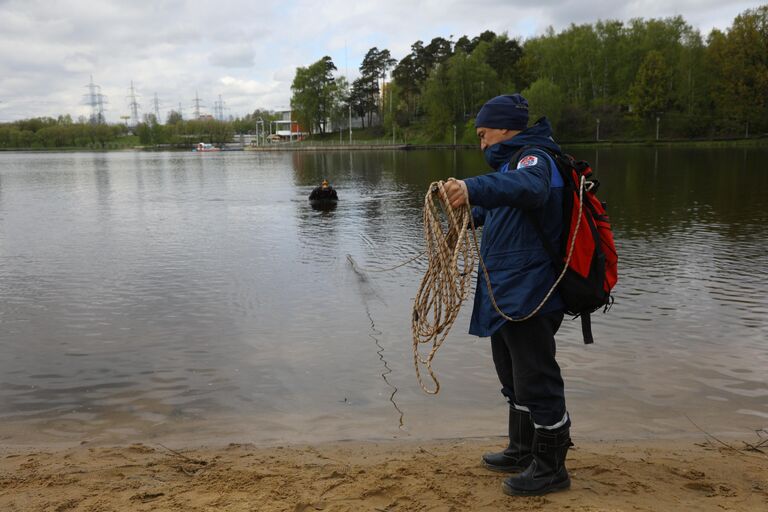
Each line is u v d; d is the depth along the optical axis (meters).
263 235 16.38
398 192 29.50
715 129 92.38
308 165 60.09
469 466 3.87
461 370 6.50
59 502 3.43
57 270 11.91
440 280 3.17
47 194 30.14
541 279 3.12
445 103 111.44
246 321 8.46
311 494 3.41
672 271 11.18
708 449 4.48
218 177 43.28
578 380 6.18
